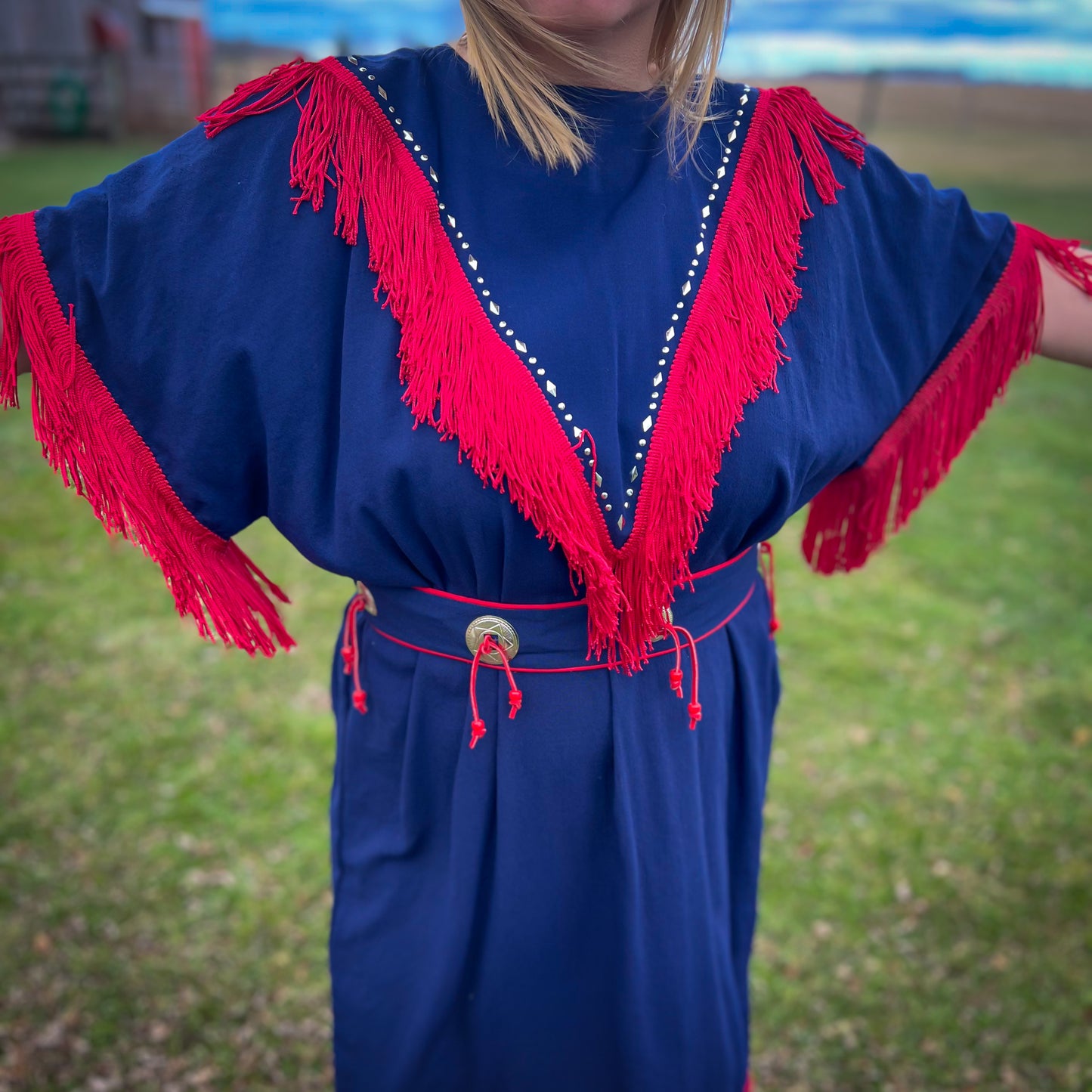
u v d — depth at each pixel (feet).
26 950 6.64
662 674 3.31
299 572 11.56
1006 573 12.03
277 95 2.92
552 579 3.05
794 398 3.07
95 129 40.11
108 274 2.88
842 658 10.23
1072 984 6.71
